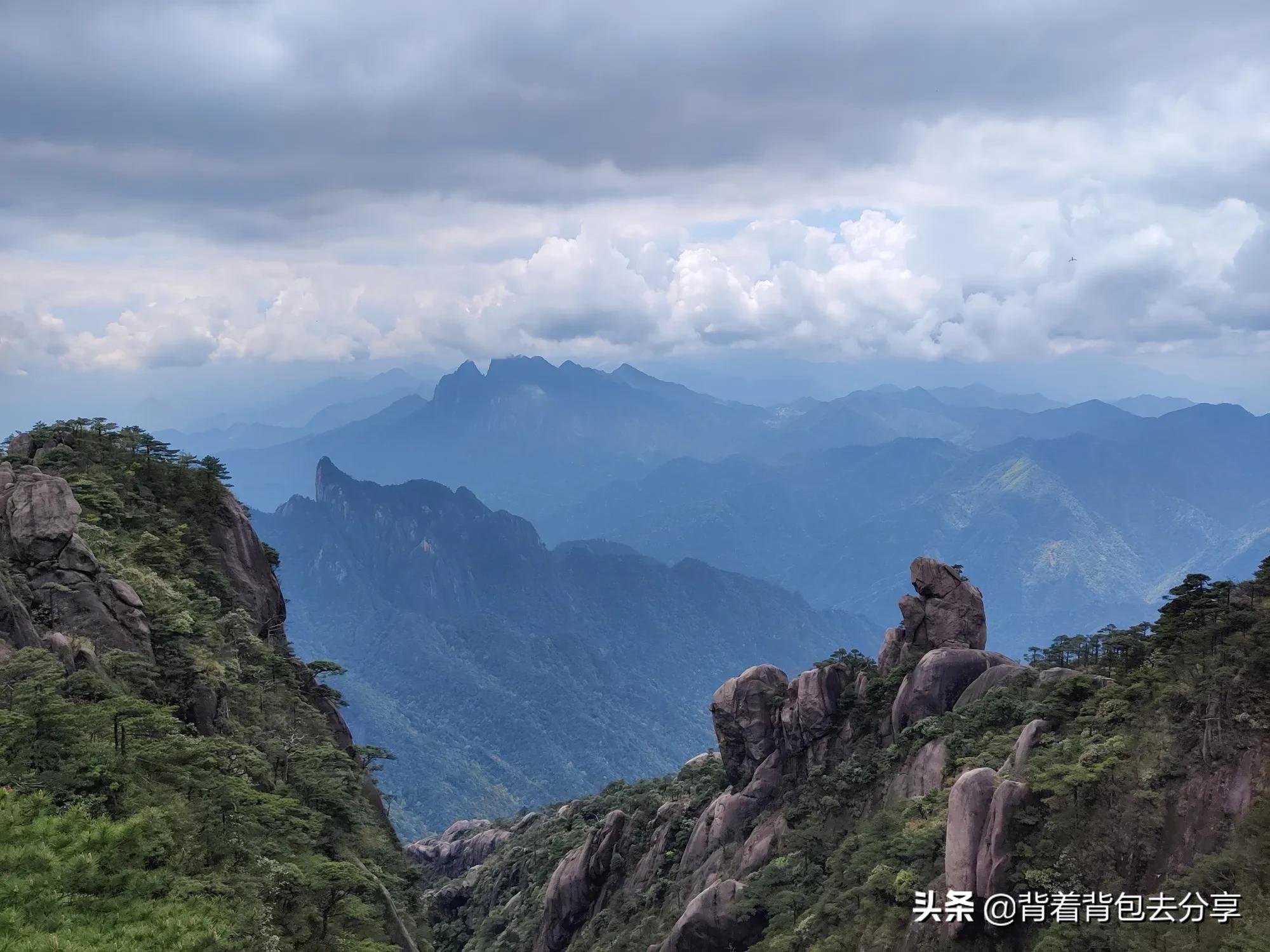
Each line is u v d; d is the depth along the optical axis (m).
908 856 80.06
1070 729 78.19
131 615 71.69
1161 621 78.56
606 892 125.88
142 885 50.34
